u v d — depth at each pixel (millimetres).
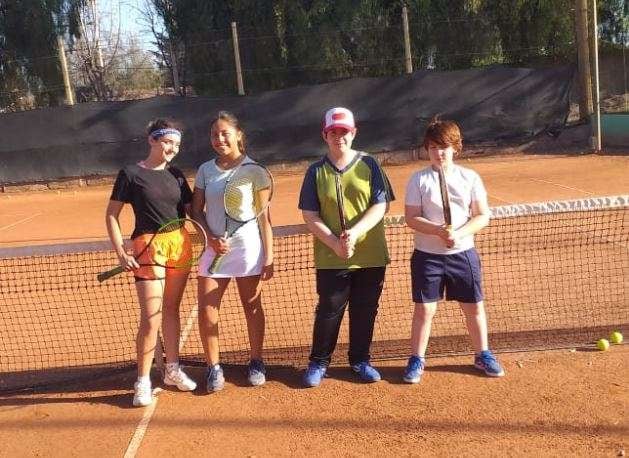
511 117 15422
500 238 7145
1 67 18969
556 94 15375
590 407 3463
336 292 3846
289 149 15469
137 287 3795
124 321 5379
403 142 15438
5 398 4031
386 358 4266
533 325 4703
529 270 6004
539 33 18094
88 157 15273
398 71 18391
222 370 4082
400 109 15328
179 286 3904
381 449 3191
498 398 3629
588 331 4512
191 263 3936
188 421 3582
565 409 3459
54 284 6438
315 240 3883
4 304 5930
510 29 18297
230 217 3809
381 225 3891
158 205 3730
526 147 15383
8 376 4418
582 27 15344
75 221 10734
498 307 5133
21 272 6730
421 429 3357
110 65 22406
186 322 5277
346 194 3779
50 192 14812
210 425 3525
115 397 3945
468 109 15367
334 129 3711
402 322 4965
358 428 3404
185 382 3928
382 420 3471
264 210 3877
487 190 10820
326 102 15305
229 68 18578
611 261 6090
